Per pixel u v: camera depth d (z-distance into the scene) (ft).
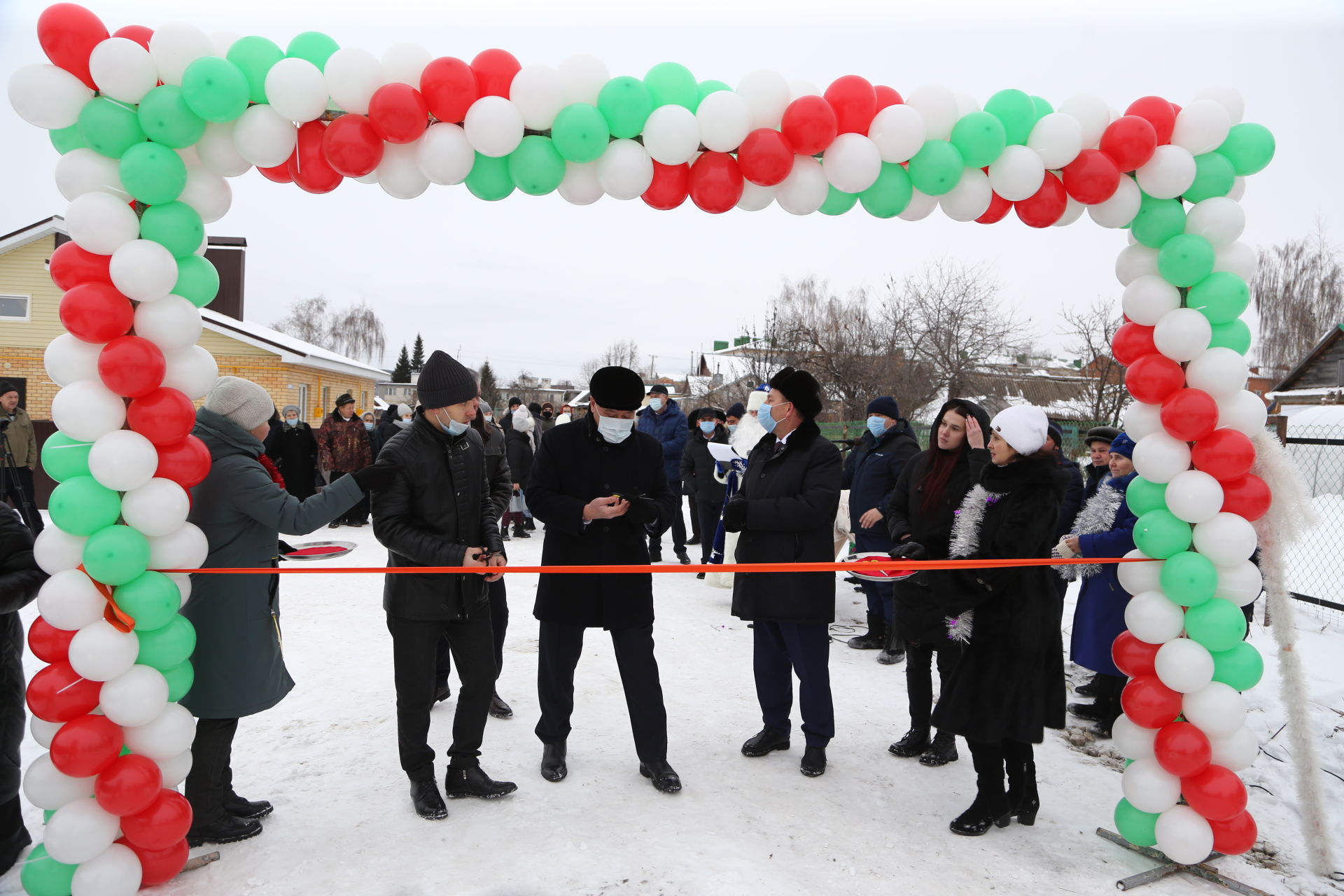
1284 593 9.81
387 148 8.87
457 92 8.52
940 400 77.36
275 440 34.01
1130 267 10.19
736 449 20.86
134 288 8.03
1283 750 12.64
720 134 8.95
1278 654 9.87
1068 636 19.79
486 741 12.84
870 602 18.38
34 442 28.68
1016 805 10.30
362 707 14.23
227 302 65.36
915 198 10.02
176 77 8.18
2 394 24.79
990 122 9.27
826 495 11.48
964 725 9.88
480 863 9.19
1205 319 9.56
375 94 8.34
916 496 12.26
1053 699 9.96
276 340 57.93
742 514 11.44
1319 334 117.70
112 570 7.93
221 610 9.27
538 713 14.16
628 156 9.00
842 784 11.52
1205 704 9.35
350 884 8.77
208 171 8.78
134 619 8.13
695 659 17.62
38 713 7.92
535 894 8.61
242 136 8.32
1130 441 13.05
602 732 13.30
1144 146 9.32
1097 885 9.11
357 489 9.45
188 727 8.57
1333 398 69.41
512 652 17.90
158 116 8.02
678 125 8.83
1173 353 9.62
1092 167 9.38
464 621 10.32
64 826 7.88
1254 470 9.89
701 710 14.48
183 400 8.30
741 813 10.51
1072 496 15.58
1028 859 9.62
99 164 8.15
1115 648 10.05
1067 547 12.84
